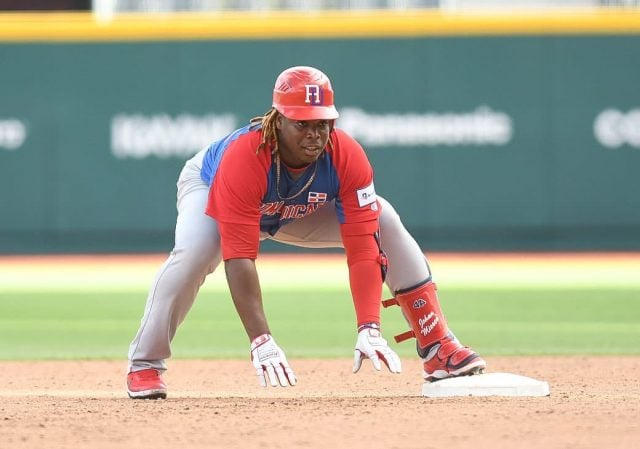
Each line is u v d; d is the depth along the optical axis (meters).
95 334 36.94
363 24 62.69
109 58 62.94
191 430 16.72
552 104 62.62
